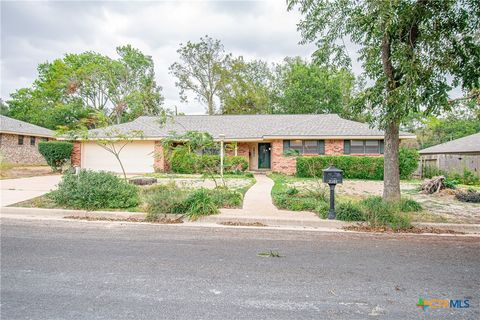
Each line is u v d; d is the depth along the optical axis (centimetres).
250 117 2330
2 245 469
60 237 522
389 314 265
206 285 325
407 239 539
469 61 641
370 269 381
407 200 788
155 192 827
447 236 564
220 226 630
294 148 1820
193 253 440
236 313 263
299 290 314
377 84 696
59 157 1811
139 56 3791
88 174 805
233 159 1780
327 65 885
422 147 3675
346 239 534
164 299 289
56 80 3422
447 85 618
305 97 3000
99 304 277
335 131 1811
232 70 3441
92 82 3400
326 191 952
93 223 641
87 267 375
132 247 466
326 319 255
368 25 656
